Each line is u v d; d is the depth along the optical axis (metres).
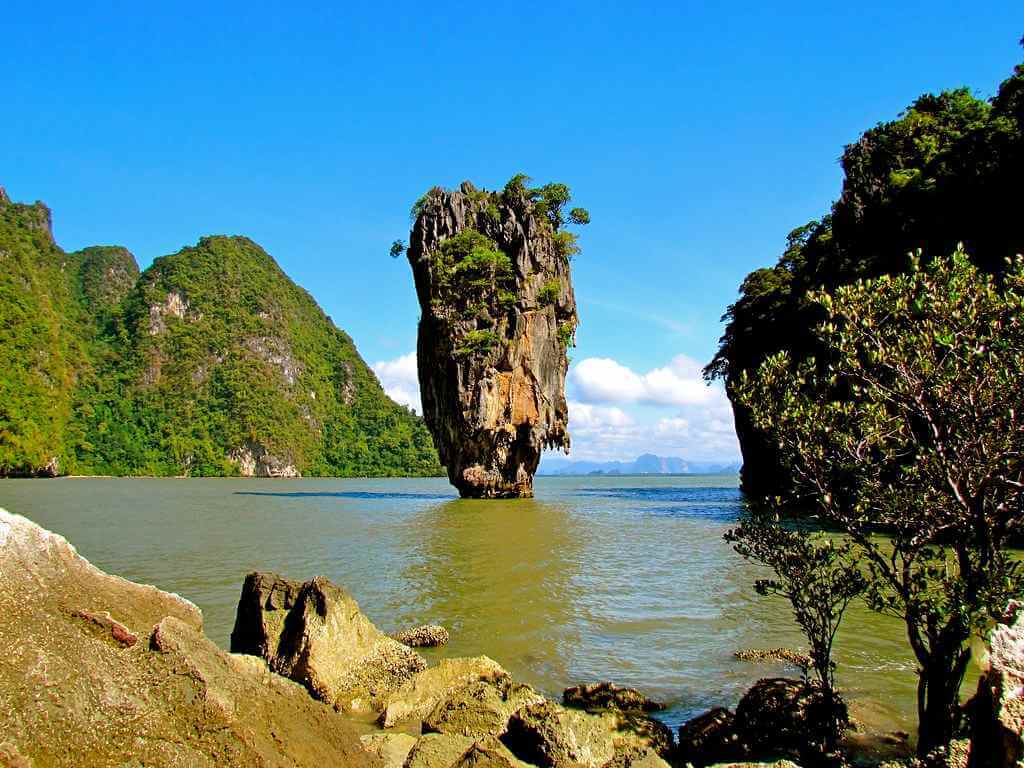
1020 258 6.38
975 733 3.96
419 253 54.12
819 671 7.21
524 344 51.84
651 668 9.69
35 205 150.00
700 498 55.47
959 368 6.02
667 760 6.66
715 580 16.11
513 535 26.17
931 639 6.09
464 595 14.47
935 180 36.50
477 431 50.00
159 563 19.12
